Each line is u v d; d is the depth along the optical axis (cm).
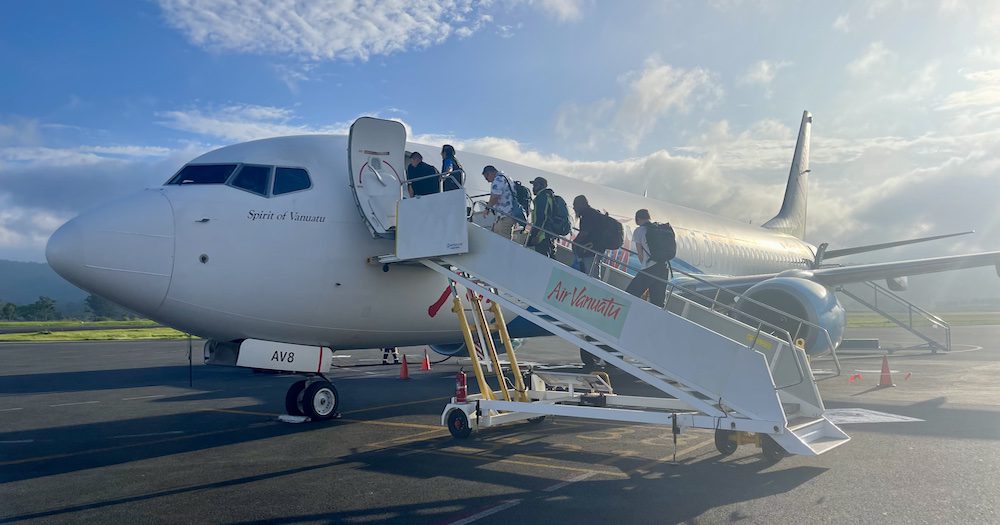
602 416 777
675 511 547
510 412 928
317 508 569
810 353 1168
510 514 545
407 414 1082
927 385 1412
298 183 976
